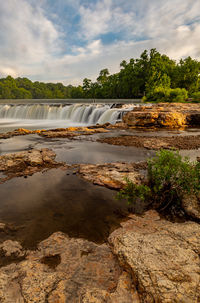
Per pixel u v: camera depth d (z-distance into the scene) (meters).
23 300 2.25
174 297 2.09
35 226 4.08
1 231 3.89
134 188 5.38
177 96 40.44
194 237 3.17
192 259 2.65
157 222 4.07
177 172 4.83
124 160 8.88
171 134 15.46
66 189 5.93
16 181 6.54
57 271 2.78
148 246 2.96
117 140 13.38
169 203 4.71
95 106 29.98
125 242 3.09
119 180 6.14
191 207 4.36
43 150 10.29
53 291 2.38
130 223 4.09
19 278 2.60
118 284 2.48
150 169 5.48
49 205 5.00
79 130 18.09
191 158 8.59
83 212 4.64
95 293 2.34
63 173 7.27
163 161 5.05
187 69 55.81
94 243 3.46
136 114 19.97
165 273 2.39
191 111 21.59
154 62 58.16
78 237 3.68
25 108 37.56
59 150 10.84
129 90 69.88
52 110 35.09
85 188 5.98
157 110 21.84
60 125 26.45
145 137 14.32
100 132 17.23
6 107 41.22
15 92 148.38
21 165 8.05
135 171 7.21
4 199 5.32
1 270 2.77
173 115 19.34
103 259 3.02
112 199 5.27
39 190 5.88
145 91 59.44
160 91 43.31
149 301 2.16
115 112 24.92
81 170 7.40
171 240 3.11
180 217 4.26
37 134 16.31
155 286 2.23
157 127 19.36
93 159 9.07
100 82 91.38
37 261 3.00
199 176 4.62
